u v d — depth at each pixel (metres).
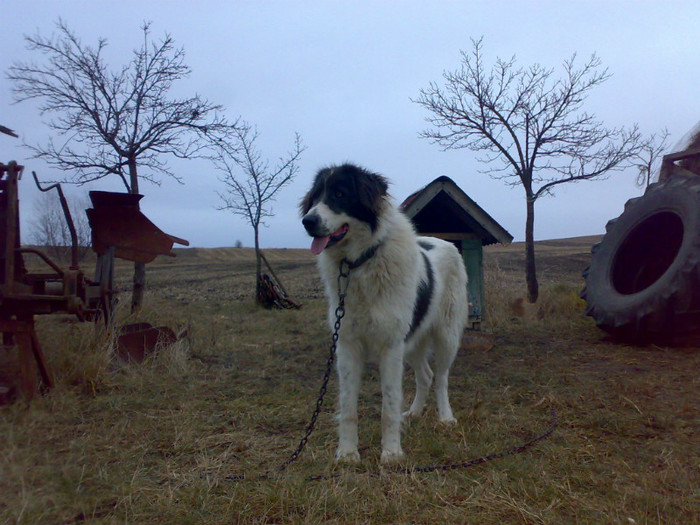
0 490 3.08
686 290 6.55
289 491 3.03
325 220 3.59
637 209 8.03
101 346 5.86
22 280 5.32
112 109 9.01
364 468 3.54
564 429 4.19
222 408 4.83
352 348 3.80
